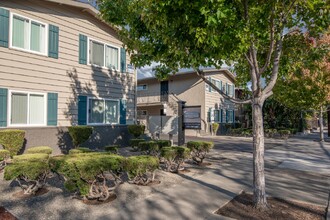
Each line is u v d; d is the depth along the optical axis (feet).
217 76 81.25
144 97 90.22
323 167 28.43
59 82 34.01
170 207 15.15
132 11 18.30
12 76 29.09
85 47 37.50
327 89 46.47
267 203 15.42
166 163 25.41
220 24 11.95
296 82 42.39
